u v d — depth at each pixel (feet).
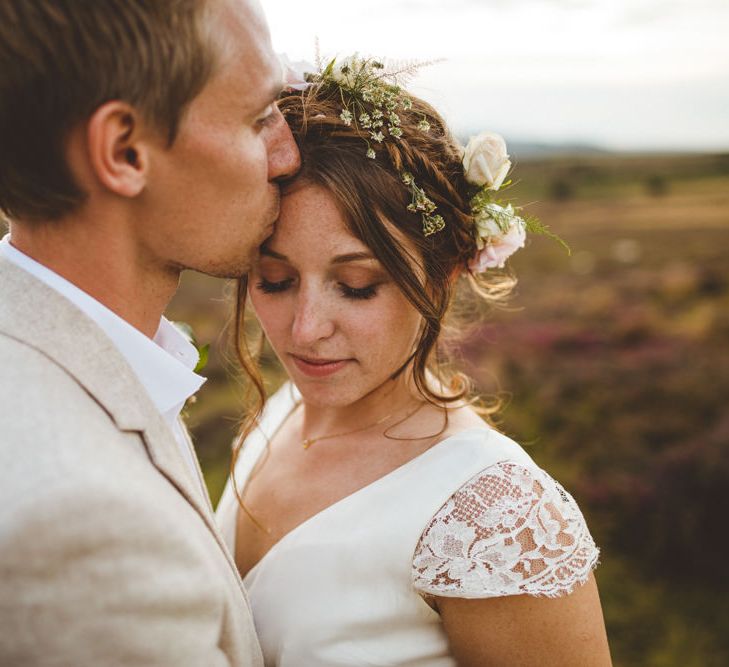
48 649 3.01
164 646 3.28
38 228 3.92
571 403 24.43
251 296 5.31
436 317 5.15
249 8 3.97
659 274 49.32
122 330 4.12
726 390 23.68
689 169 172.45
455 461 5.03
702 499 16.17
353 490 5.41
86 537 3.01
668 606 14.51
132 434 3.81
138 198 3.90
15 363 3.50
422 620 4.97
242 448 7.03
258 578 5.46
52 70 3.46
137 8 3.48
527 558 4.58
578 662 4.71
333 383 5.21
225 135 3.96
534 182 155.02
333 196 4.67
